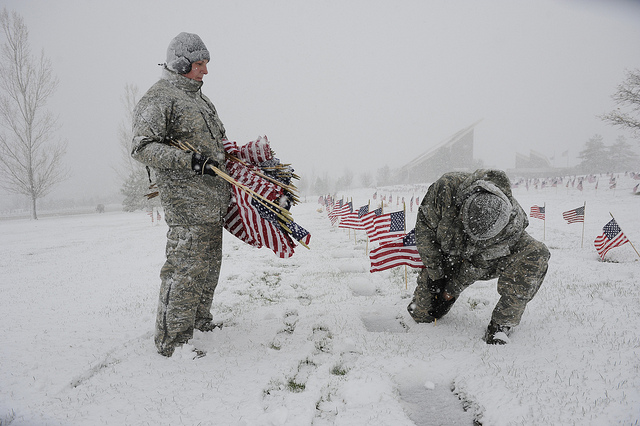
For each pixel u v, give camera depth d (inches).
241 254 377.4
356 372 119.3
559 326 151.6
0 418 98.2
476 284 230.4
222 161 133.6
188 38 128.8
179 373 119.5
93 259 414.6
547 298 191.5
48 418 97.5
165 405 102.4
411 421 94.0
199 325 152.9
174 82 130.4
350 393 107.3
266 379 114.6
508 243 129.4
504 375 114.7
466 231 125.3
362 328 158.1
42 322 181.0
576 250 357.4
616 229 295.9
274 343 143.9
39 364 129.6
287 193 141.2
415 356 130.0
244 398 104.6
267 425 92.6
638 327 144.6
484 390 107.8
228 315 178.9
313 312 180.9
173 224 128.6
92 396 107.8
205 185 128.3
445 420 99.4
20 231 876.6
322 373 119.6
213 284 151.9
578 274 245.8
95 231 819.4
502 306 133.8
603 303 177.9
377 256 186.9
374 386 110.3
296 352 134.6
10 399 107.7
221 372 119.7
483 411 100.1
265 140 136.7
